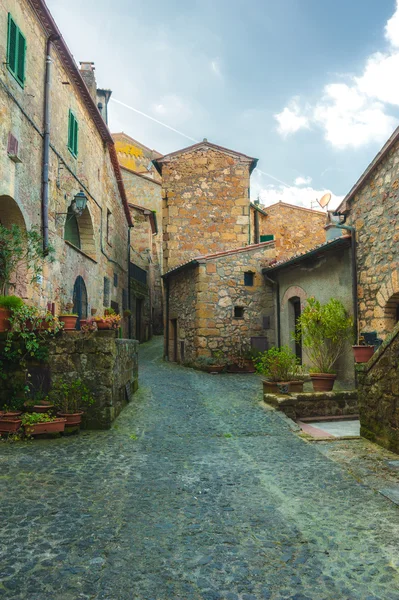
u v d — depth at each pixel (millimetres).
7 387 6129
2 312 6145
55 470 4539
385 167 8203
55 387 6129
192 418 7051
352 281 9070
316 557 3076
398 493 4180
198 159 16344
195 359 12820
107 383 6203
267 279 13273
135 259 22891
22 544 3104
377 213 8422
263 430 6496
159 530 3414
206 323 12594
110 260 15289
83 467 4676
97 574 2799
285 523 3582
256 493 4203
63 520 3484
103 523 3475
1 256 7016
